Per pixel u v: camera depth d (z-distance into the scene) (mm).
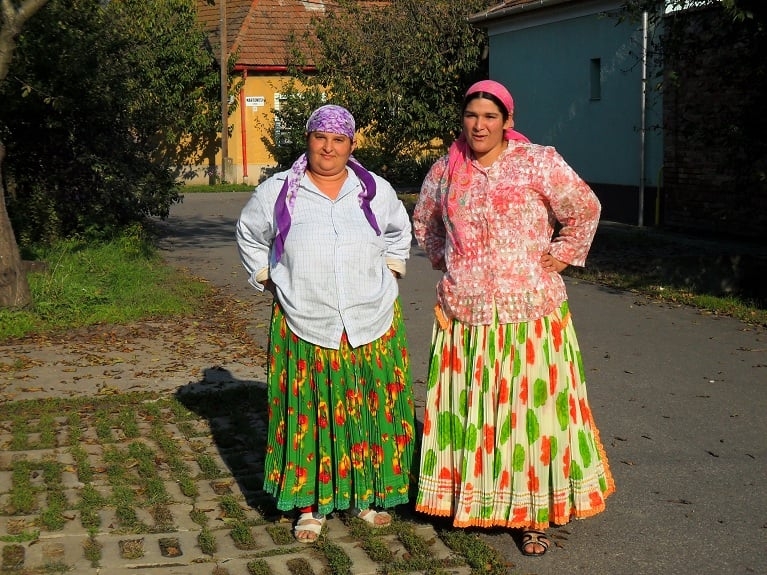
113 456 5621
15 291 9523
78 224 14359
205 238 16953
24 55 13352
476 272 4504
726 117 11219
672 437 6180
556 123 19781
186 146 30469
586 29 18438
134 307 10062
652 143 16812
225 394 6914
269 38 30875
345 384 4547
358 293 4504
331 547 4457
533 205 4473
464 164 4539
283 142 29688
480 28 22719
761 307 10188
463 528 4664
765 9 9984
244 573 4242
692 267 12273
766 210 14297
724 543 4645
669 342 8742
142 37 20312
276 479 4672
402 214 4812
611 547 4594
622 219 17797
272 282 4684
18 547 4414
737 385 7336
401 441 4688
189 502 5004
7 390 7094
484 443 4508
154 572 4219
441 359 4637
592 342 8789
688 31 12977
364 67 25656
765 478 5484
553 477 4520
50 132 14367
